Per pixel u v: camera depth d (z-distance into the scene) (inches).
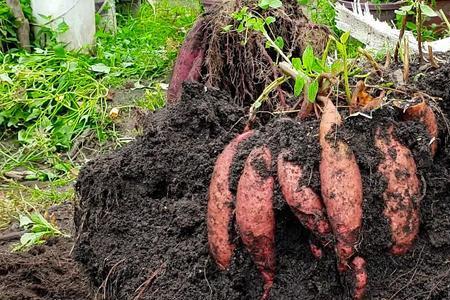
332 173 50.1
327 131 51.1
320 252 51.7
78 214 66.1
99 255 61.7
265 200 51.6
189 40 85.5
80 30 148.3
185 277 56.1
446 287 51.2
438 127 54.9
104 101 131.7
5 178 108.0
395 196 51.3
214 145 60.0
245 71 82.3
